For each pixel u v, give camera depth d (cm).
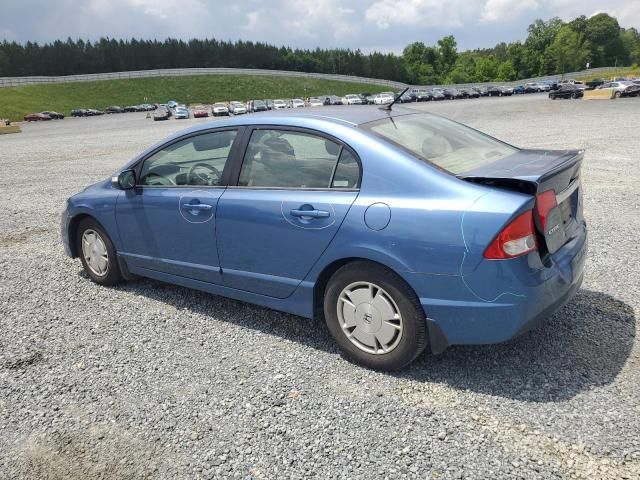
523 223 286
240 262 392
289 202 354
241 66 13975
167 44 13750
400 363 329
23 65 12144
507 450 264
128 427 300
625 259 521
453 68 14162
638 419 280
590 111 3036
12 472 271
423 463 258
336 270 351
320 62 13925
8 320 454
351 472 256
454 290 299
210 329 417
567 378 321
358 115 381
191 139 424
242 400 319
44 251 659
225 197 391
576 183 354
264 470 261
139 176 462
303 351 374
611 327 380
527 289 288
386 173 324
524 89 7406
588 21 13412
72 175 1342
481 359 348
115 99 10050
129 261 484
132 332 418
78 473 267
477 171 319
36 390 343
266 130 384
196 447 280
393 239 310
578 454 258
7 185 1223
